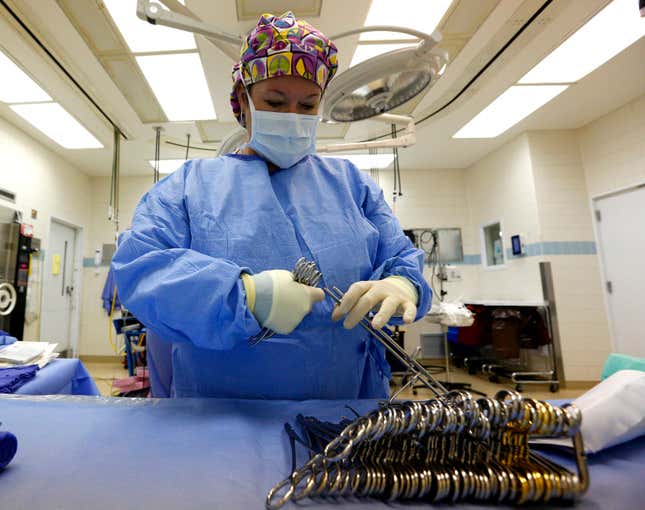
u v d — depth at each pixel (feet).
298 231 2.65
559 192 12.19
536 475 1.31
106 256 15.99
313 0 6.79
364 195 3.13
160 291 1.93
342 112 5.29
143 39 7.64
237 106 3.14
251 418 2.18
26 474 1.53
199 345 2.05
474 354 14.15
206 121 11.21
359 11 7.03
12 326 11.08
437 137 13.01
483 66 8.91
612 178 11.30
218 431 1.98
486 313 12.28
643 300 10.62
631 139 10.73
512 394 1.50
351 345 2.67
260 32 2.47
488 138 13.17
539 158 12.35
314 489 1.40
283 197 2.83
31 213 12.39
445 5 7.00
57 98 9.96
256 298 1.97
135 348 10.49
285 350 2.49
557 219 12.05
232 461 1.65
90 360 15.29
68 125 11.55
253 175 2.73
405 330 15.14
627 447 1.77
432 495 1.37
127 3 6.75
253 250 2.45
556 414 1.35
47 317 13.73
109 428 2.01
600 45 8.30
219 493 1.40
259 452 1.76
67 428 2.01
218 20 7.18
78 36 7.55
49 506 1.31
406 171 16.39
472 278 15.80
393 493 1.34
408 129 7.59
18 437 1.89
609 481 1.48
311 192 2.87
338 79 4.33
